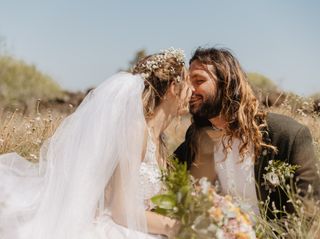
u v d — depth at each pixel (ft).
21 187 12.14
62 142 11.92
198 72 13.12
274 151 12.93
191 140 13.87
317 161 13.14
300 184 12.69
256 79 47.70
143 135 11.78
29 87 51.52
